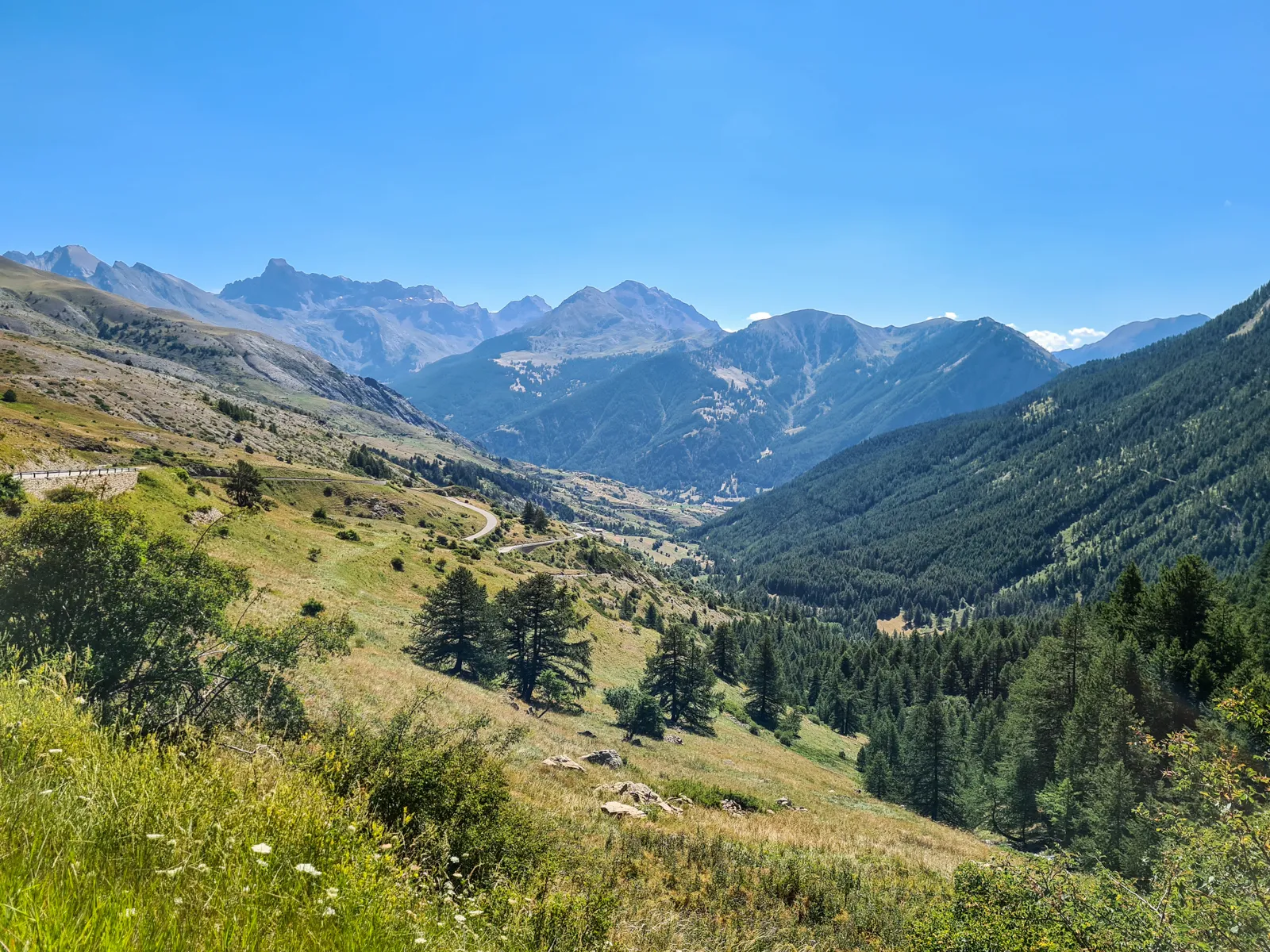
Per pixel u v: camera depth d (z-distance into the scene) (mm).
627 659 93812
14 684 5523
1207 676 43312
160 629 10172
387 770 7891
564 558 163500
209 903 2877
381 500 149625
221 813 4129
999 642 113125
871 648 142250
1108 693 40156
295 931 3098
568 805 18453
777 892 14031
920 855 25188
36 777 3686
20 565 9555
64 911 2375
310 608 45375
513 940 5445
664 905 10922
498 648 57031
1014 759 49094
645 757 46438
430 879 5855
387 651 51094
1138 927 8633
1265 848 8086
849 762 84625
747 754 63062
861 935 12547
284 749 7406
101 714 7254
